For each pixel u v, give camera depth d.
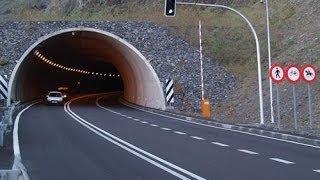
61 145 17.61
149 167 12.75
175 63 44.03
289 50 39.50
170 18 51.47
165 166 12.91
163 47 45.28
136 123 28.17
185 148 16.92
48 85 72.75
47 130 23.31
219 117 35.59
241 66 43.75
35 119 30.41
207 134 22.34
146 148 16.84
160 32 46.62
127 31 46.31
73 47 58.00
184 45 45.75
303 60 34.88
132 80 55.00
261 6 51.06
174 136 21.08
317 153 15.77
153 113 38.22
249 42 45.94
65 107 47.16
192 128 25.55
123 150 16.28
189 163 13.44
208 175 11.46
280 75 24.06
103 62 80.31
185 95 41.53
